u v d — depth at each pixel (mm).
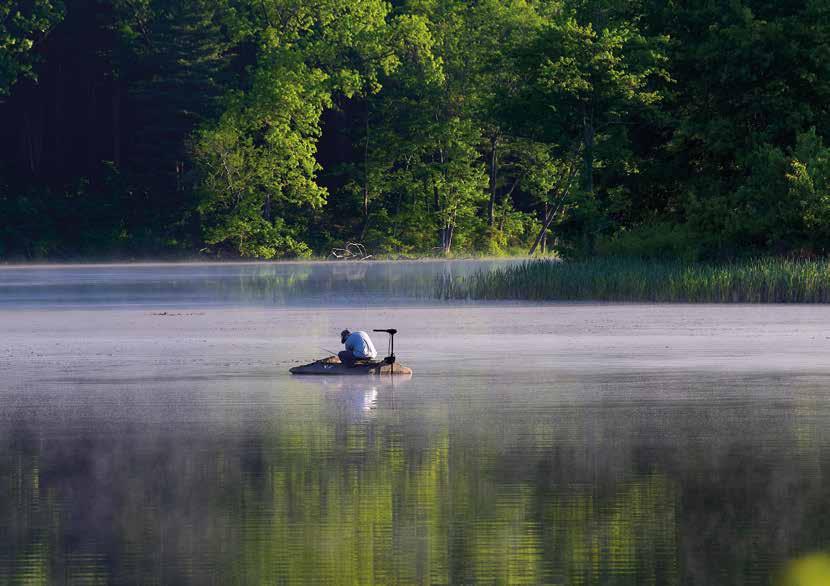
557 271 169375
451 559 31172
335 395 66062
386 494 39094
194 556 31703
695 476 41375
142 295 176875
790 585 28594
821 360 84312
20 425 55094
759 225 188125
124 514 36500
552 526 34500
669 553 31453
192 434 52188
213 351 94188
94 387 70375
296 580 29484
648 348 94375
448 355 89938
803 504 36812
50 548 32656
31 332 113188
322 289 190000
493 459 45375
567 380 73000
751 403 61469
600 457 45594
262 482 41250
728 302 154875
